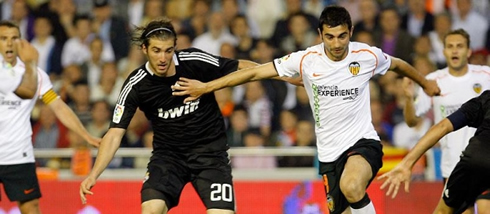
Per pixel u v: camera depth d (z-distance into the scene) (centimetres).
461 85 2862
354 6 4606
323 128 2456
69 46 4538
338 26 2305
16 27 2816
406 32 4291
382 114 3906
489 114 2220
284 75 2423
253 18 4641
